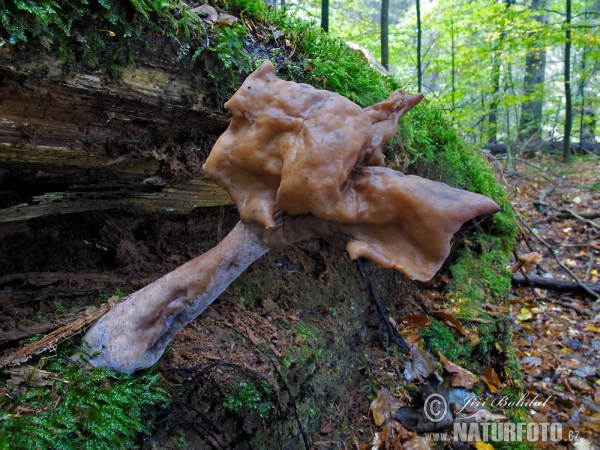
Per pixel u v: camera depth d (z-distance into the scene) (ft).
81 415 5.08
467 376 10.39
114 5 5.01
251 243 5.24
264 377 7.29
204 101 6.59
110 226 8.48
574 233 23.50
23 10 4.36
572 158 40.22
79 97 5.39
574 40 29.68
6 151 5.62
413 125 11.88
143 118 6.26
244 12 7.89
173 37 5.70
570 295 18.65
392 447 8.79
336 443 8.40
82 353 5.71
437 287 13.07
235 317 8.29
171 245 9.27
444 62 32.58
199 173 7.59
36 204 7.10
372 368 10.34
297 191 4.37
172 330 6.03
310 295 9.91
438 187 4.71
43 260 7.86
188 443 6.23
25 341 5.80
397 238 4.94
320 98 4.61
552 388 13.58
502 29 30.07
